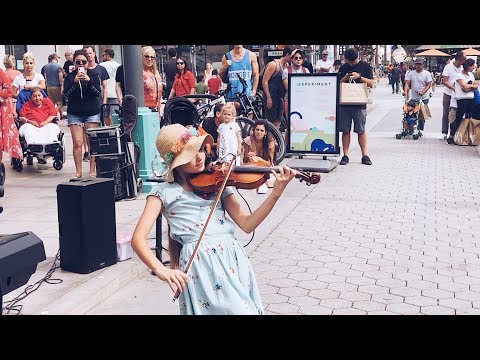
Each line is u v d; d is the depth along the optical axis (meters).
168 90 13.43
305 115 11.33
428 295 5.21
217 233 3.21
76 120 9.56
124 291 5.40
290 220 7.68
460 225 7.39
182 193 3.24
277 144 9.54
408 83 15.61
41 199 8.67
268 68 11.34
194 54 23.55
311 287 5.42
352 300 5.11
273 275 5.74
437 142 15.09
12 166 11.13
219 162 3.40
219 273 3.12
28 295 5.02
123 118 8.30
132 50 8.65
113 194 5.72
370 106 26.19
